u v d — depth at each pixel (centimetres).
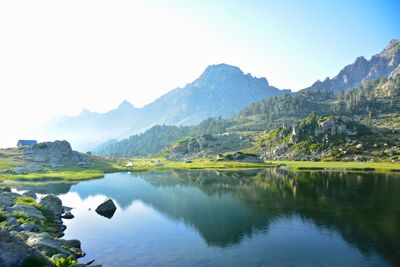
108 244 5019
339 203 7700
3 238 2592
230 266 4062
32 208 6053
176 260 4291
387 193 8881
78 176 14862
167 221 6488
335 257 4297
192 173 16775
